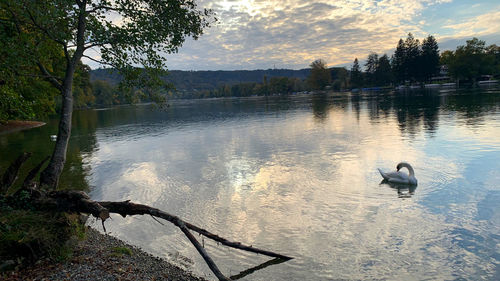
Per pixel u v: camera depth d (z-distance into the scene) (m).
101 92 166.62
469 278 6.86
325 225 9.88
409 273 7.19
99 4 10.16
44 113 31.30
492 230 8.81
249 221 10.47
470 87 107.19
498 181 12.72
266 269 7.75
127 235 9.93
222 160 20.28
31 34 10.22
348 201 11.78
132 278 6.81
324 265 7.73
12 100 16.33
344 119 40.66
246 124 42.38
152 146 27.80
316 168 16.75
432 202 11.13
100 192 14.30
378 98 87.94
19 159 8.91
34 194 8.40
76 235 8.37
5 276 6.38
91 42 10.32
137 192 14.13
